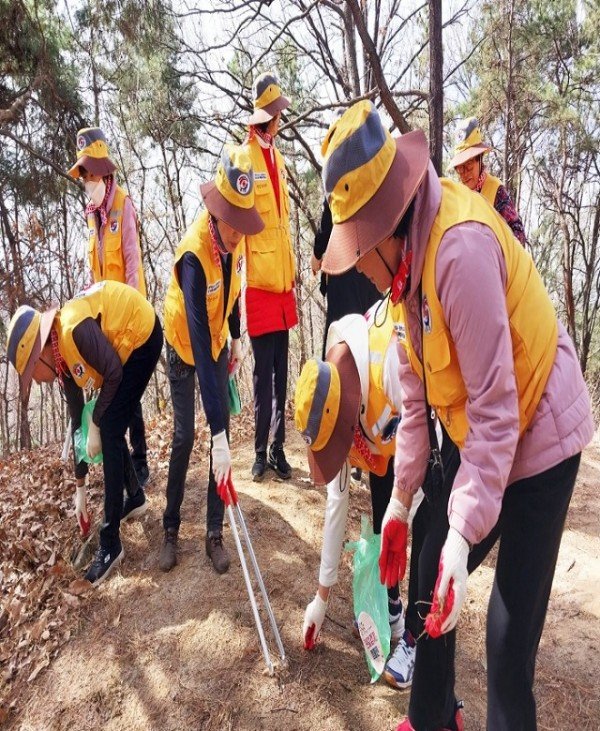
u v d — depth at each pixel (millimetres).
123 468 3297
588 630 2990
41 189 9273
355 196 1502
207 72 8828
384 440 2352
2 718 2689
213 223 2750
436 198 1500
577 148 13227
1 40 7809
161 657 2750
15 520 3977
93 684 2713
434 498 1939
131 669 2730
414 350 1748
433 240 1485
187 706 2521
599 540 3783
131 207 4176
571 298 15375
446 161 9078
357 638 2820
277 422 4035
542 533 1628
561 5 11352
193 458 4480
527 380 1581
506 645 1672
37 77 8055
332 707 2443
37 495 4246
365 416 2334
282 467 4055
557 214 16359
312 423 2137
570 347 1710
